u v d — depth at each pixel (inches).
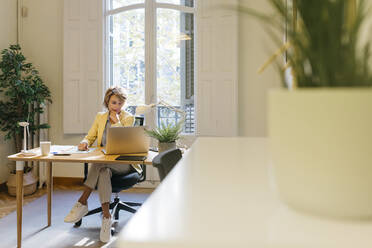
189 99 199.5
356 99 15.5
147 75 199.8
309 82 18.3
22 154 114.3
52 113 205.2
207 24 189.6
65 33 198.5
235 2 185.2
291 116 17.1
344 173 16.0
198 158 35.0
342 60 17.1
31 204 167.8
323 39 17.3
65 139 204.2
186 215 17.1
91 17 197.9
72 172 205.2
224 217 16.8
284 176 18.0
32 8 206.7
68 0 198.2
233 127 189.0
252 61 188.9
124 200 174.1
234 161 33.1
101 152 119.4
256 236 14.4
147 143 115.7
